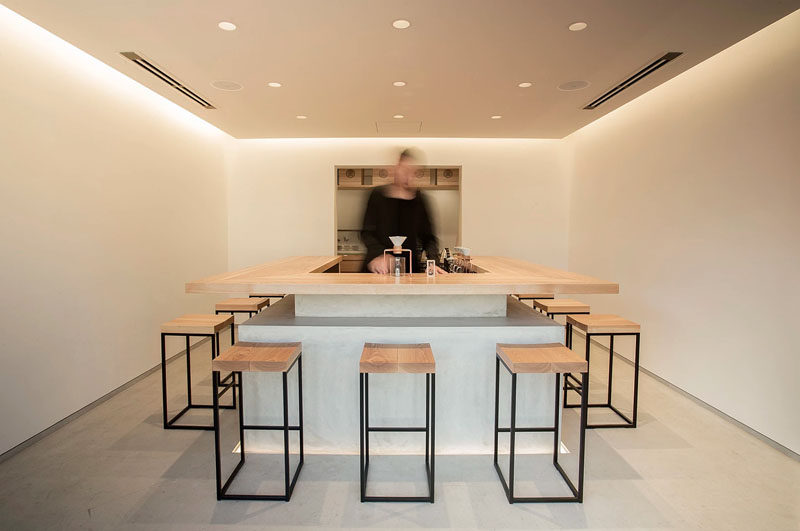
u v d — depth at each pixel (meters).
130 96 3.69
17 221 2.57
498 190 5.65
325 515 1.99
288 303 3.19
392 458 2.51
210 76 3.22
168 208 4.30
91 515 1.97
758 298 2.72
